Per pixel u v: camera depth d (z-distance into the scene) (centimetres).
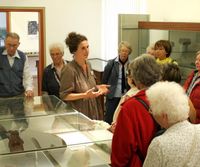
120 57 467
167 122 154
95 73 595
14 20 703
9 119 239
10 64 379
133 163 183
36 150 185
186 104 154
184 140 148
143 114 184
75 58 286
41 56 657
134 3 616
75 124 232
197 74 338
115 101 462
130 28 557
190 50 438
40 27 650
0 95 376
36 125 229
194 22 455
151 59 197
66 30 666
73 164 176
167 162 146
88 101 286
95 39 689
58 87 376
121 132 185
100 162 179
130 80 209
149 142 182
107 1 666
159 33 506
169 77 283
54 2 651
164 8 551
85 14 673
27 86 384
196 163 145
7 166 171
